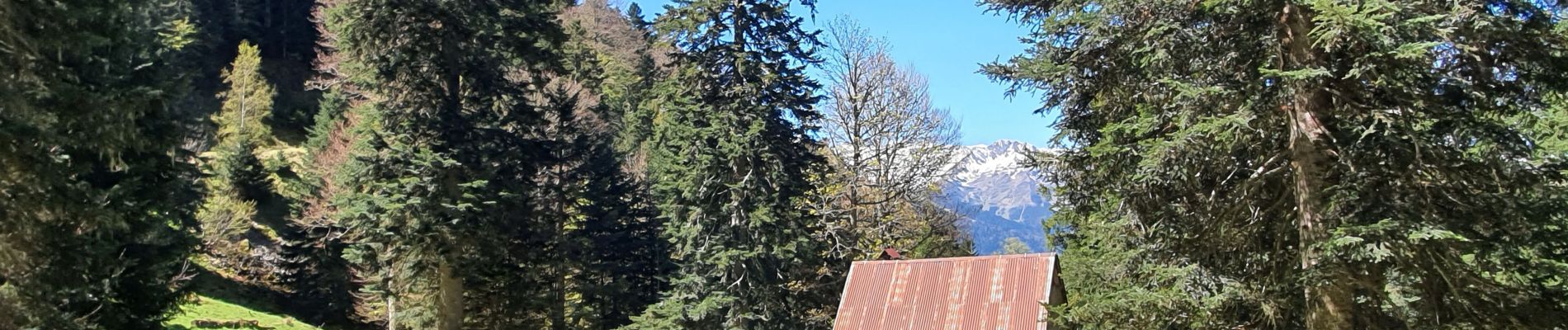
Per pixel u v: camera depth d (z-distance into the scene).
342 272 31.56
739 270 25.72
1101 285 12.78
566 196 32.88
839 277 29.64
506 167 25.16
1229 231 11.04
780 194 26.83
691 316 25.36
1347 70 9.86
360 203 22.58
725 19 26.83
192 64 45.38
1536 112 10.50
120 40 15.12
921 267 22.95
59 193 12.39
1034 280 21.39
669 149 28.08
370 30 23.16
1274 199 11.20
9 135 10.64
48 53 11.66
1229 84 10.19
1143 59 10.41
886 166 33.34
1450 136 9.83
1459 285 9.75
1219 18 10.52
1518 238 9.58
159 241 17.45
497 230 24.03
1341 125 9.98
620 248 34.66
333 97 35.75
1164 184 10.83
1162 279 11.12
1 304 12.39
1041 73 11.59
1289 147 10.38
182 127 17.19
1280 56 9.93
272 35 58.81
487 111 25.17
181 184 17.83
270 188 37.50
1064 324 11.80
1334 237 9.25
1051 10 12.20
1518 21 9.09
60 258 13.30
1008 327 20.48
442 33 23.55
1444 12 9.26
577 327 32.50
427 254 22.64
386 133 23.28
